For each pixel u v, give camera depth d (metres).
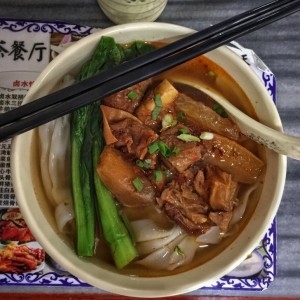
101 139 0.29
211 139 0.29
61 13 0.36
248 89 0.29
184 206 0.28
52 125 0.29
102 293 0.34
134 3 0.33
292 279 0.35
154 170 0.29
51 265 0.33
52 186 0.29
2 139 0.25
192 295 0.34
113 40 0.28
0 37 0.35
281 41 0.38
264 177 0.29
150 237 0.29
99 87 0.26
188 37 0.26
